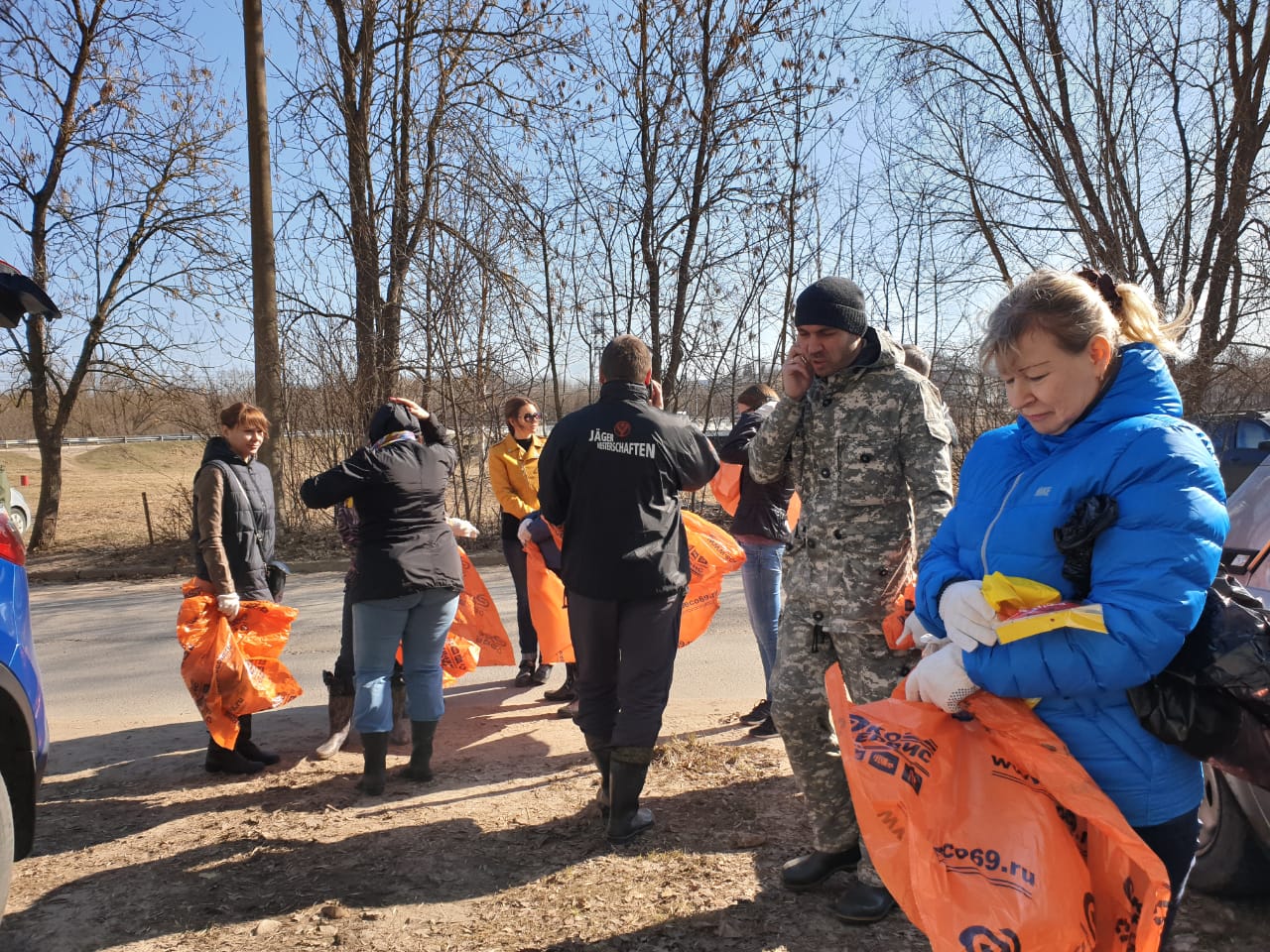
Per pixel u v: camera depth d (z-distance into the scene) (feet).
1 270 11.23
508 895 10.68
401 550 13.97
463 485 46.26
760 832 12.06
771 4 43.24
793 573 10.52
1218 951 8.95
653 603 12.24
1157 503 5.66
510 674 21.63
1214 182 44.04
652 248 46.62
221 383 48.26
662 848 11.77
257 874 11.34
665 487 12.45
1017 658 5.92
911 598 9.05
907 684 6.70
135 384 47.52
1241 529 10.48
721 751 15.30
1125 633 5.57
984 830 6.12
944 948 5.81
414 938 9.78
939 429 9.80
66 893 10.92
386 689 14.15
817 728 10.32
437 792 14.08
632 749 11.93
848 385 10.13
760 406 16.72
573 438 12.42
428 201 44.24
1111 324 5.97
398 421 14.69
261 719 18.57
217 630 14.66
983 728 6.56
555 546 17.56
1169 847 6.14
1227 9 42.39
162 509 64.13
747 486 16.14
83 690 22.72
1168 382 6.14
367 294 44.68
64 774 15.57
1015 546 6.22
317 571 40.01
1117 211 44.98
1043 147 46.39
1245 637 5.81
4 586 9.94
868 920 9.70
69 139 44.45
